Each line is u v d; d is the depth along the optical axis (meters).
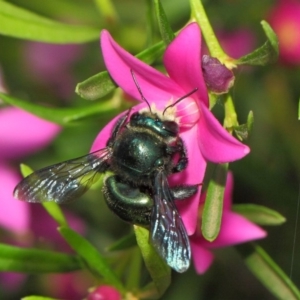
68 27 0.28
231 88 0.25
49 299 0.26
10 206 0.30
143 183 0.26
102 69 0.32
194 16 0.26
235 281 0.32
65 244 0.30
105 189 0.26
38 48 0.32
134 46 0.30
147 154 0.26
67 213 0.31
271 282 0.27
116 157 0.26
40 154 0.31
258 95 0.31
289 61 0.29
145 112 0.26
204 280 0.32
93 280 0.27
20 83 0.32
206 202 0.25
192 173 0.25
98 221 0.31
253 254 0.27
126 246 0.26
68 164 0.27
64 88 0.32
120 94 0.28
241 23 0.31
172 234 0.25
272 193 0.31
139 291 0.27
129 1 0.32
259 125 0.31
